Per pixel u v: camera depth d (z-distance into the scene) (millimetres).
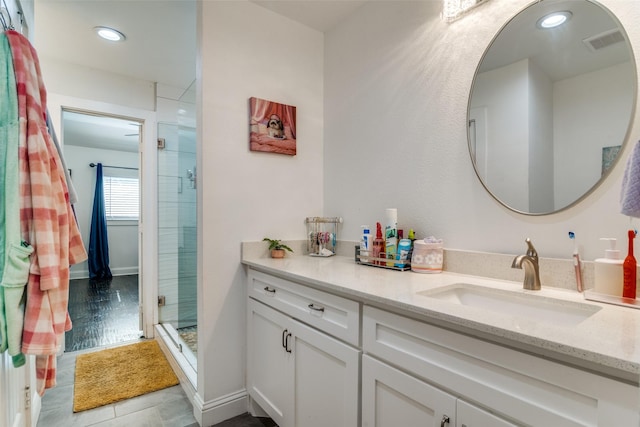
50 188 1110
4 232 1013
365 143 1840
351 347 1123
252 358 1748
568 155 1091
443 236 1453
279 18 1956
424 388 889
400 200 1643
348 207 1947
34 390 1678
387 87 1718
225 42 1757
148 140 2990
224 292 1747
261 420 1728
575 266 1052
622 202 680
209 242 1702
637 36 962
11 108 1043
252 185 1836
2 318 1004
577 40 1078
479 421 770
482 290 1148
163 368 2320
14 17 1312
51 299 1123
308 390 1329
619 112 990
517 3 1224
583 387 626
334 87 2055
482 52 1320
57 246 1129
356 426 1098
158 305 2977
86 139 5059
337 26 2047
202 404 1689
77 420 1738
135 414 1796
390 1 1708
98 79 2740
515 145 1219
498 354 746
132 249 6113
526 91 1192
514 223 1224
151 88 2994
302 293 1371
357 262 1653
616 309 860
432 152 1503
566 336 664
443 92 1458
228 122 1759
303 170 2041
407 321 942
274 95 1924
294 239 1990
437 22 1492
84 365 2352
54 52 2453
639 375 562
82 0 1854
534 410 685
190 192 2377
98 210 5598
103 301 4070
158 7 1928
